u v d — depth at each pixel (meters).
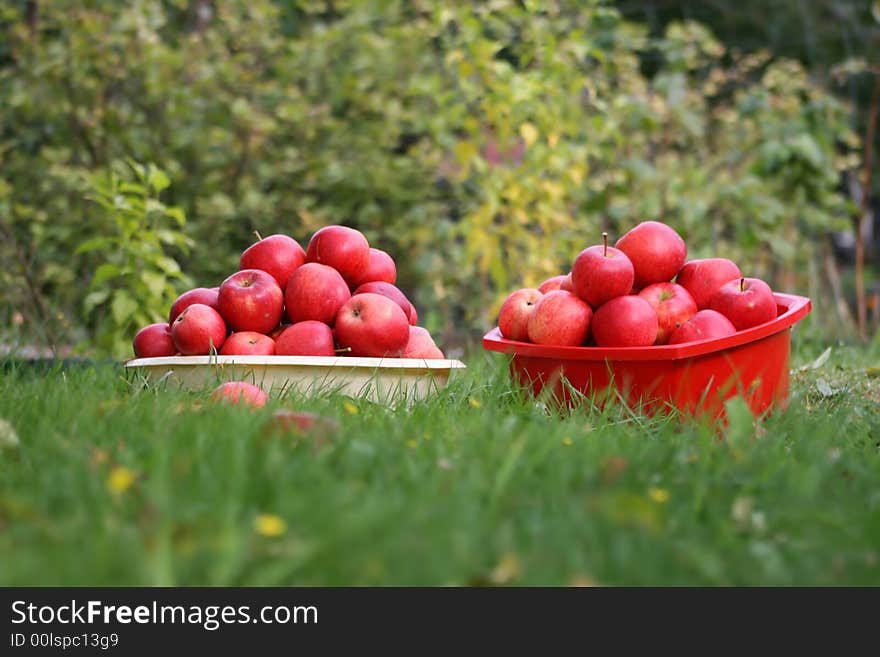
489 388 6.75
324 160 13.48
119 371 7.32
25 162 12.70
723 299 6.39
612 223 14.52
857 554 3.38
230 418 4.73
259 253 7.05
